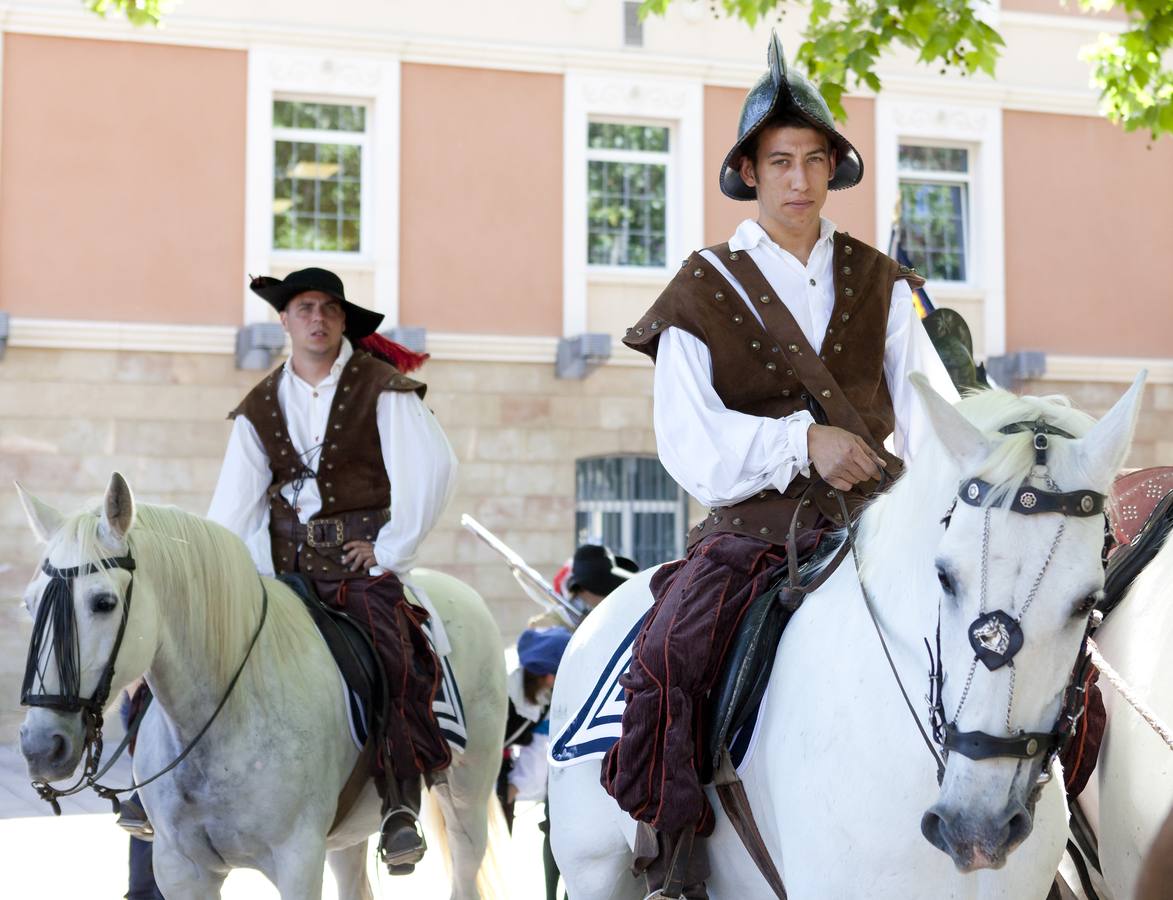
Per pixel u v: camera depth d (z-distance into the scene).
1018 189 16.36
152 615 4.13
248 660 4.44
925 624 2.60
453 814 5.62
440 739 4.87
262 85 14.15
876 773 2.65
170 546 4.25
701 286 3.26
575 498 14.95
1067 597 2.22
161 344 13.77
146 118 13.91
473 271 14.73
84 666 3.93
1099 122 16.61
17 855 7.74
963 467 2.38
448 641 5.34
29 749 3.84
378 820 4.97
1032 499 2.26
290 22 14.30
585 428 14.91
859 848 2.66
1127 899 3.08
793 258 3.29
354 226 14.55
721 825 3.12
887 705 2.67
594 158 15.20
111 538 4.05
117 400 13.68
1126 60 8.31
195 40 13.99
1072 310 16.48
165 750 4.41
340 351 5.15
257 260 14.11
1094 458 2.26
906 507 2.71
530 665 6.03
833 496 3.16
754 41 15.48
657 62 15.15
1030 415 2.43
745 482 3.09
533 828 9.11
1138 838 3.01
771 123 3.31
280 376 5.12
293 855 4.43
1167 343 16.70
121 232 13.84
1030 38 16.45
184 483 13.80
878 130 15.92
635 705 3.07
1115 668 3.18
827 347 3.23
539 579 5.07
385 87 14.46
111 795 4.27
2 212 13.57
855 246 3.33
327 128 14.52
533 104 14.91
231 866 4.55
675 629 3.07
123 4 8.15
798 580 3.03
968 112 16.16
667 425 3.19
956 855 2.28
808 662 2.87
